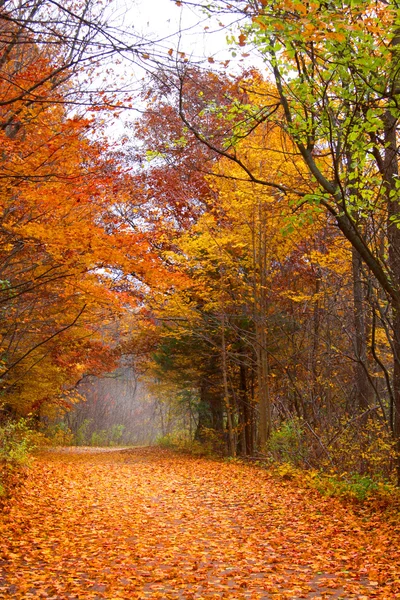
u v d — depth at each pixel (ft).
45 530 29.14
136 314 59.41
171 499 40.60
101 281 40.65
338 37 21.57
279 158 47.24
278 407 68.03
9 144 30.32
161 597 19.22
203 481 50.93
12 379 63.41
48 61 30.55
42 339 61.11
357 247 29.96
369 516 32.83
